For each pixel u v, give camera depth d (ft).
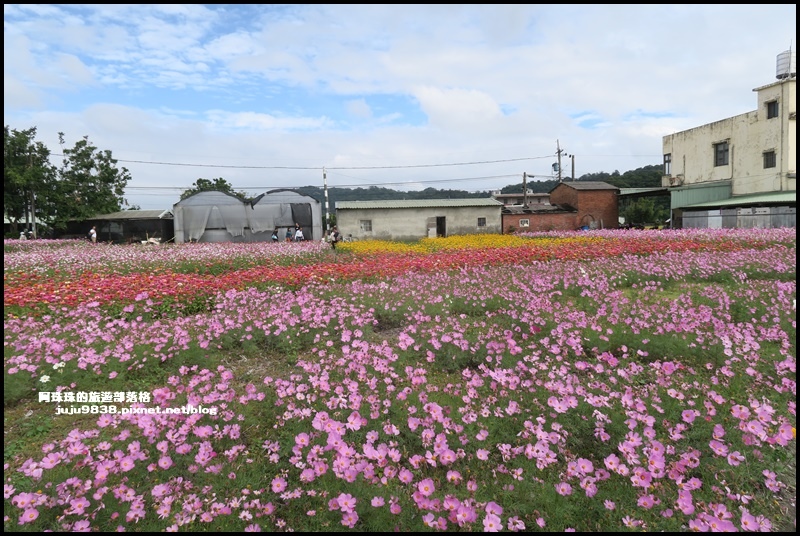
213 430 10.87
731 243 47.21
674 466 9.28
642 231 77.41
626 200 138.82
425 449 10.18
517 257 38.42
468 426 10.89
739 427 10.12
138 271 38.40
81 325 18.81
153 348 16.31
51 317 20.59
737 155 89.92
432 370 15.26
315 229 94.89
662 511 8.38
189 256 46.09
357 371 14.26
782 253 36.76
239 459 10.02
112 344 16.83
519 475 9.22
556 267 33.42
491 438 10.74
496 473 9.59
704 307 20.04
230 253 49.03
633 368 13.96
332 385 12.97
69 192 108.68
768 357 14.76
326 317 19.43
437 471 9.80
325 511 8.32
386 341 17.43
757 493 8.99
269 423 11.68
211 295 25.40
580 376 14.39
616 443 10.46
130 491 8.33
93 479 9.11
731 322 19.22
